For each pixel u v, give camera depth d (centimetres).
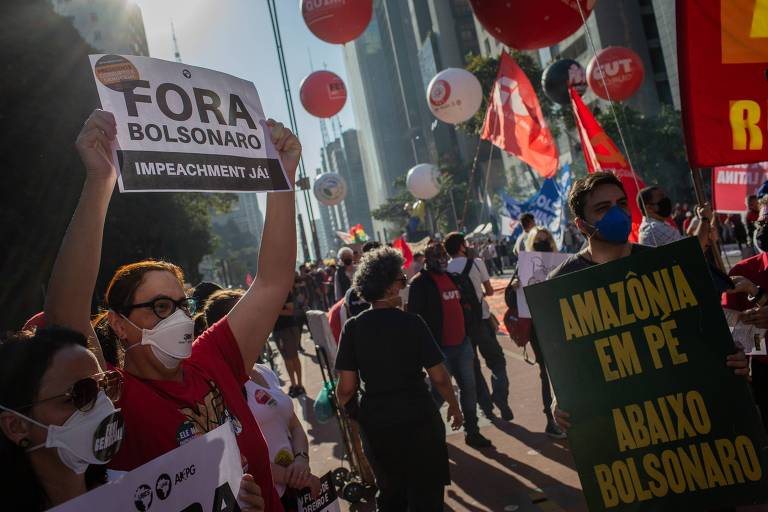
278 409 331
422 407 386
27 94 2250
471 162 8625
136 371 221
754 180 971
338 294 1177
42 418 164
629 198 688
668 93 6094
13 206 2230
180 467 180
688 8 389
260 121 251
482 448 624
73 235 203
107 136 205
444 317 635
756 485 249
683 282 261
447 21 10700
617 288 267
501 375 693
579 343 269
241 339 254
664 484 257
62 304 205
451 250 720
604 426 264
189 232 4403
